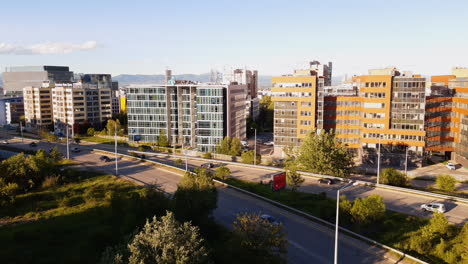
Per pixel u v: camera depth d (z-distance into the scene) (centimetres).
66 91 19950
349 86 14762
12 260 4650
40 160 9356
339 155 9375
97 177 9781
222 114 14438
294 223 6019
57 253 4925
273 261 4175
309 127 12775
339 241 5281
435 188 8831
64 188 8719
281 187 7506
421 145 11531
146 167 11112
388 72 13012
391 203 7250
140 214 5841
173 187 8619
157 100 15775
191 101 15162
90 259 4644
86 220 6309
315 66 16375
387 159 11988
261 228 4266
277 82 13038
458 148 11919
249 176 9712
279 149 13362
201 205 5606
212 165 11088
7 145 15912
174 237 3409
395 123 11788
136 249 3241
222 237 5269
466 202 7169
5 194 7556
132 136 16250
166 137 15388
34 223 6253
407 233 5500
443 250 4697
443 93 13138
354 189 8288
